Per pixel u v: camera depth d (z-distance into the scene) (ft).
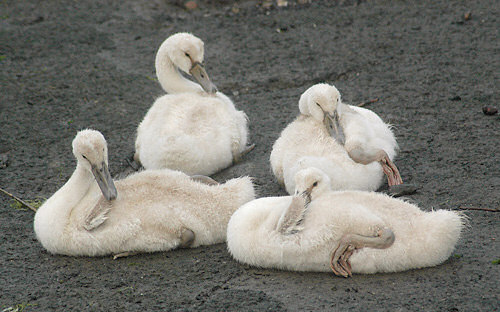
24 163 46.21
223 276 30.66
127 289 29.99
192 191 33.63
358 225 28.55
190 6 80.79
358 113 40.19
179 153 39.81
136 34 73.05
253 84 59.00
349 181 35.45
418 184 38.86
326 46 66.44
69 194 33.68
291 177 35.81
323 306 27.35
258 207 31.48
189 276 30.83
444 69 58.23
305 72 60.64
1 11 79.71
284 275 30.40
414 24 70.18
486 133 45.42
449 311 26.48
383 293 28.04
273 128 50.21
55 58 66.80
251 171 42.88
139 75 62.59
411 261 29.22
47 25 75.51
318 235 28.99
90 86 60.34
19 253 34.09
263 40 69.31
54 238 32.99
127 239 32.60
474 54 60.90
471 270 29.37
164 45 50.06
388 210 29.76
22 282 31.12
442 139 45.16
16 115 54.60
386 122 48.80
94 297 29.50
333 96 38.65
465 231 32.99
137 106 56.24
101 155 33.53
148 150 41.19
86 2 83.10
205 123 41.70
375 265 29.25
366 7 77.05
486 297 27.25
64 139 50.19
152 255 33.35
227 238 32.14
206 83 48.39
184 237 32.83
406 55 62.34
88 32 73.56
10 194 40.83
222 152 41.81
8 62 65.77
